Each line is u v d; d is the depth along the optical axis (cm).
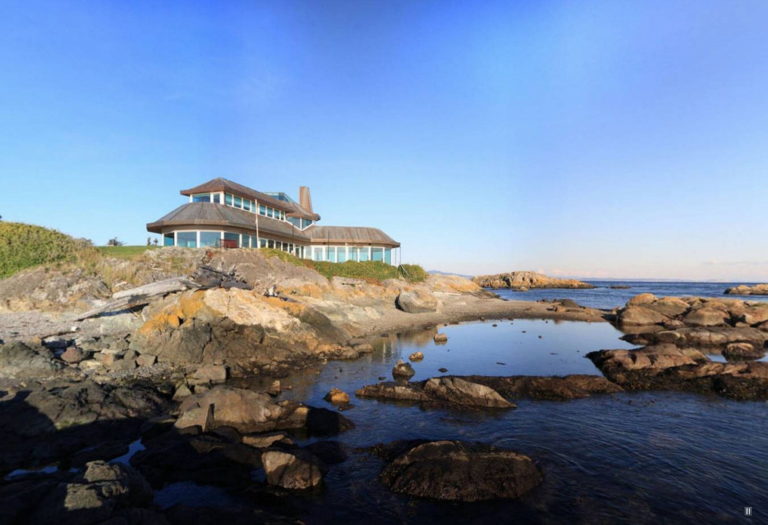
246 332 2392
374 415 1460
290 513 877
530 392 1714
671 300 4550
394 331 3394
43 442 1157
